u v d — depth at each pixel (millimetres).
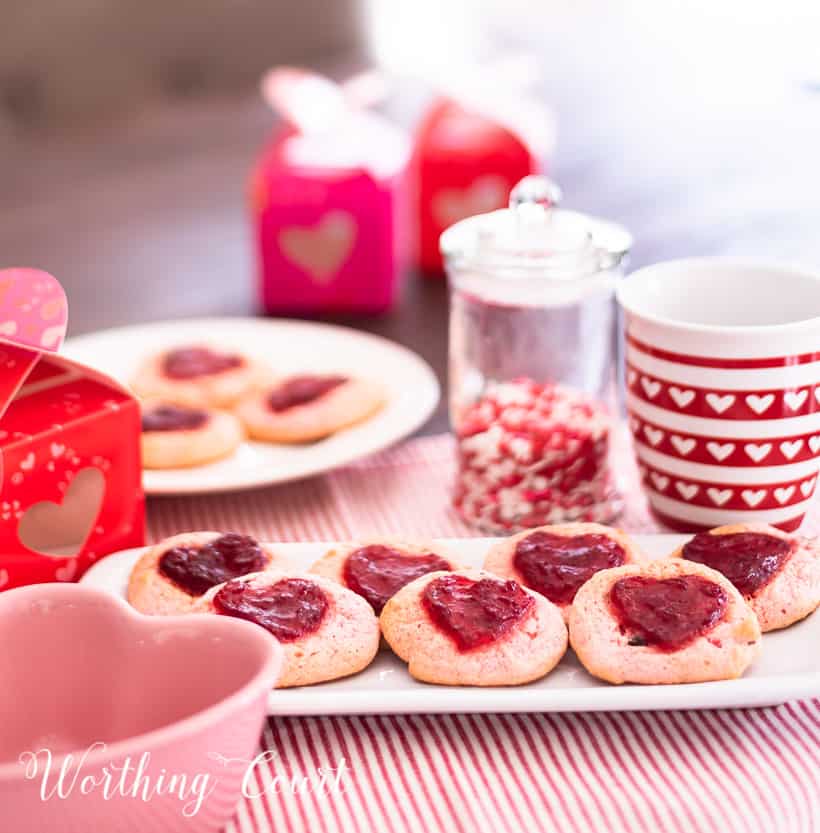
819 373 804
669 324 804
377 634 690
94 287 1468
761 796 612
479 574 710
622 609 679
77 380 817
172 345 1194
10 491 746
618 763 641
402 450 1052
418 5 2961
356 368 1146
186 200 1835
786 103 2115
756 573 720
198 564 748
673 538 814
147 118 2438
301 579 707
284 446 1033
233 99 2574
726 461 819
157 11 2727
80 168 2055
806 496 842
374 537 790
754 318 890
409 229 1711
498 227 913
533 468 890
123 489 805
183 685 593
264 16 2764
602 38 2654
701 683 653
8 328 743
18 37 2631
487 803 613
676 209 1631
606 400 957
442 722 677
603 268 889
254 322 1241
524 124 1463
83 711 613
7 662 609
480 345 952
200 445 989
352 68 2543
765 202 1639
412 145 1597
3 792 487
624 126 2043
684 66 2404
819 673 663
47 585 617
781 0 2734
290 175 1335
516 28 2783
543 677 677
